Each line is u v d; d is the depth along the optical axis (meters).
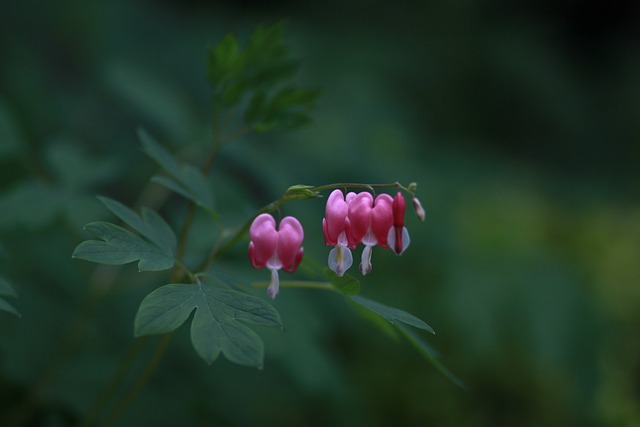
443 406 6.99
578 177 12.34
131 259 3.05
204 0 11.96
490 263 7.01
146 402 5.15
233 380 5.93
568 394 6.95
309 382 4.94
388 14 13.04
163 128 6.39
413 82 11.89
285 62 4.22
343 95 9.12
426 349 3.47
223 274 3.32
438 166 9.10
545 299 6.77
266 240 3.24
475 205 8.01
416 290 7.02
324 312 6.17
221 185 5.72
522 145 13.02
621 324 7.64
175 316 2.76
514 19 14.79
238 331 2.76
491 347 6.93
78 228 4.75
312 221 6.41
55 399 4.87
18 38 8.13
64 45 8.59
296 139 7.36
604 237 8.23
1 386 4.88
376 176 7.34
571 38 16.89
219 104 4.26
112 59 7.95
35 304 5.33
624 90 14.78
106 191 6.87
